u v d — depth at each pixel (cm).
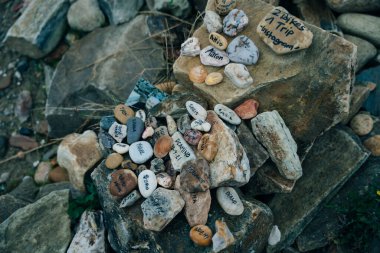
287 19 95
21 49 134
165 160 92
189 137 91
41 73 136
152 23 122
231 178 85
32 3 133
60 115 121
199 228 84
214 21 101
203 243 83
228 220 87
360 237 95
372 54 114
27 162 126
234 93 96
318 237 98
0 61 141
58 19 129
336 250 97
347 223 96
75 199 105
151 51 120
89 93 120
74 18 128
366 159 101
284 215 99
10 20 148
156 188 88
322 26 114
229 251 85
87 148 107
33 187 118
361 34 114
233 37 101
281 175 94
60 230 99
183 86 105
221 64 98
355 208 96
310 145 98
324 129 97
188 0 121
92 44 125
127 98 116
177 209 84
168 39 121
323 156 101
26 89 136
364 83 110
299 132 97
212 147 88
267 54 97
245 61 96
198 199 85
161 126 95
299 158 97
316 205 97
